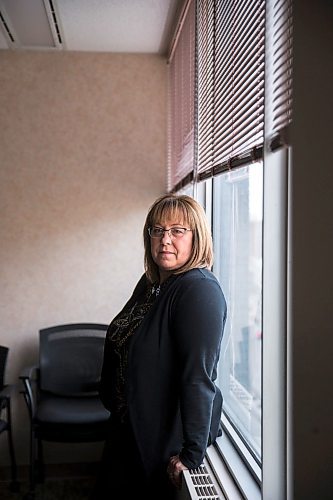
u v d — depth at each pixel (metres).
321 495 1.26
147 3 2.91
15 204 3.73
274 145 1.33
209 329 1.71
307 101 1.23
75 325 3.63
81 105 3.76
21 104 3.72
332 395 1.26
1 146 3.71
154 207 1.97
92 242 3.78
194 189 2.68
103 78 3.77
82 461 3.75
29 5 2.92
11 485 3.38
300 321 1.26
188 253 1.91
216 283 1.82
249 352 2.90
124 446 1.97
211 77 2.24
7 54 3.70
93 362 3.55
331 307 1.26
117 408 2.01
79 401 3.40
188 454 1.72
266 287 1.36
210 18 2.27
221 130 2.05
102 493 2.02
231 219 2.75
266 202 1.36
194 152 2.59
